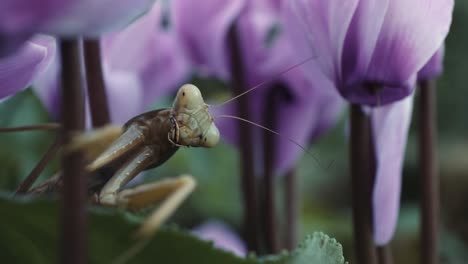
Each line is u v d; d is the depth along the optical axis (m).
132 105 0.27
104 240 0.16
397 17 0.19
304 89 0.27
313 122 0.27
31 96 0.33
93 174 0.21
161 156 0.21
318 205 0.55
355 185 0.21
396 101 0.20
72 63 0.15
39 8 0.15
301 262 0.17
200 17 0.27
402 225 0.50
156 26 0.28
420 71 0.22
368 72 0.20
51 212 0.16
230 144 0.27
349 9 0.20
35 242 0.17
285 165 0.27
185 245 0.16
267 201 0.26
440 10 0.19
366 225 0.21
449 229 0.61
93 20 0.15
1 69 0.18
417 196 0.56
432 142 0.23
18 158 0.33
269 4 0.27
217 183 0.42
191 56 0.27
